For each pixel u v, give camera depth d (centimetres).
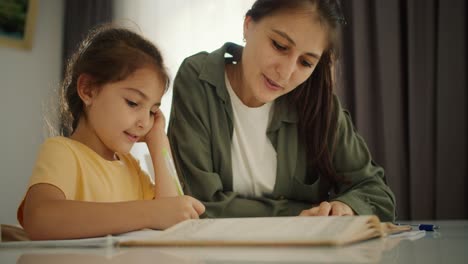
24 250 49
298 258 34
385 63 211
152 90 92
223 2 260
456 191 196
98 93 91
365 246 43
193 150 107
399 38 211
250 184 111
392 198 107
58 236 63
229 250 40
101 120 91
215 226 51
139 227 64
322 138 110
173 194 96
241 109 112
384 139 208
